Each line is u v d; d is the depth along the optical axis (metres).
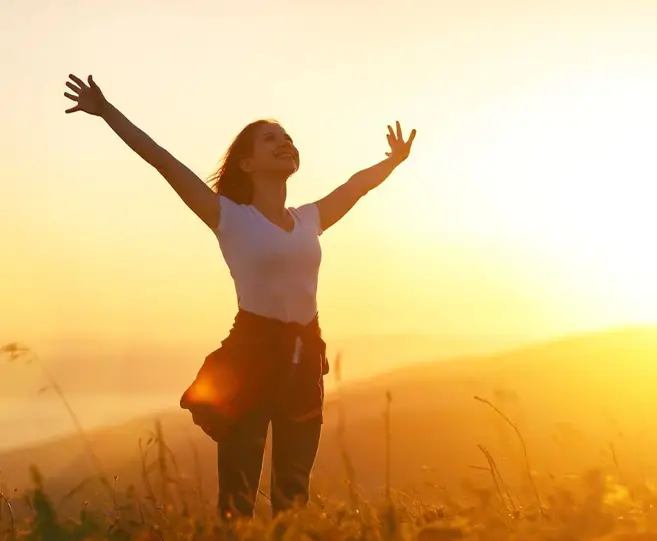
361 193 5.64
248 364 4.99
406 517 4.29
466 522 4.10
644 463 4.81
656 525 3.79
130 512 4.42
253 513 4.97
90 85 5.07
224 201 5.10
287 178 5.27
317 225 5.39
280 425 5.07
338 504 4.40
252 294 5.03
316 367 5.11
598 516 3.91
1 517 4.48
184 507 4.44
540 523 3.97
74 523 4.36
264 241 5.02
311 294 5.15
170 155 5.08
